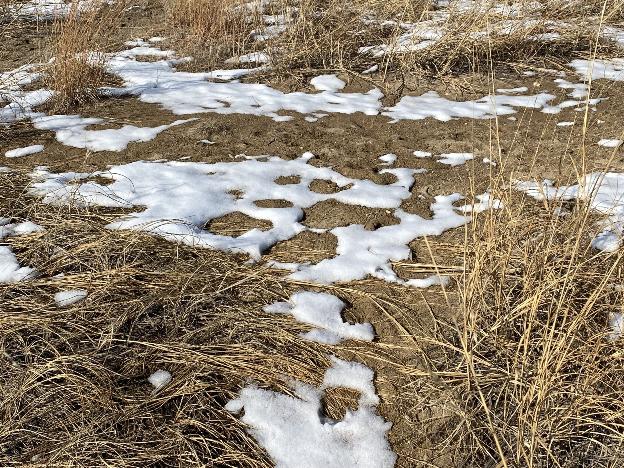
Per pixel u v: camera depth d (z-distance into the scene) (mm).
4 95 5961
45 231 3711
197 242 3691
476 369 2793
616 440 2482
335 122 5527
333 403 2770
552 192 4215
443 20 7473
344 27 7152
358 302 3344
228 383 2801
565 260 3020
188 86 6352
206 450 2504
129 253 3520
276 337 3051
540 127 5324
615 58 6965
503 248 3117
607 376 2615
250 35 7703
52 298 3207
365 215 4113
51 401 2627
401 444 2613
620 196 4059
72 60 5836
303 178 4566
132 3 9188
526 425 2461
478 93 6152
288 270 3537
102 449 2436
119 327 3000
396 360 2986
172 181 4418
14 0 8859
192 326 3068
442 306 3297
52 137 5188
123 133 5246
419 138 5219
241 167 4660
